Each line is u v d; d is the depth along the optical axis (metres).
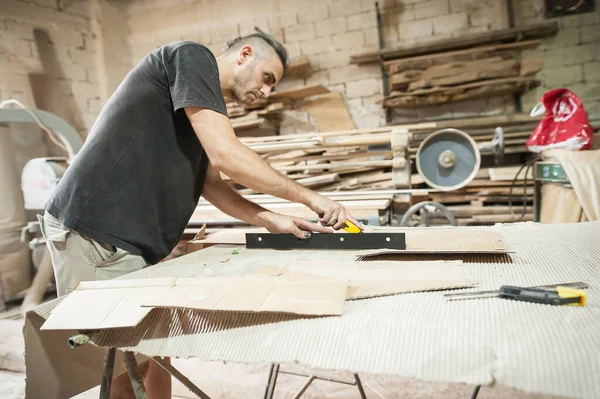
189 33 4.57
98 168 1.09
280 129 4.32
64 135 2.64
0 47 3.62
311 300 0.65
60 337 0.81
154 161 1.15
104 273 1.12
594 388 0.45
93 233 1.08
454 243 1.02
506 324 0.56
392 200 2.27
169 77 1.08
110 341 0.67
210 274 0.90
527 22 3.70
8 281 2.93
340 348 0.56
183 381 0.83
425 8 3.90
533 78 3.42
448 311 0.62
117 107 1.11
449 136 2.25
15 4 3.71
